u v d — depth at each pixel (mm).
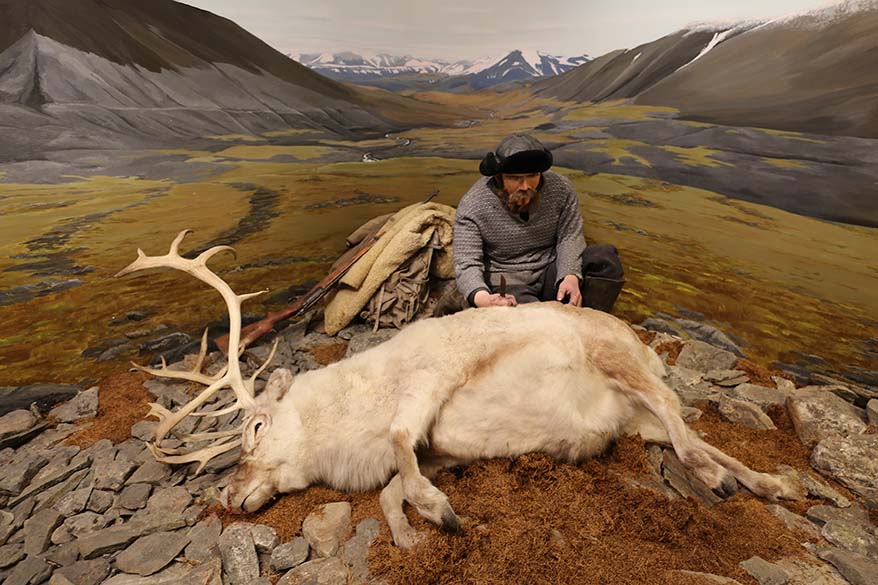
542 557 1708
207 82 13242
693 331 3963
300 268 5234
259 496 2205
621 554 1727
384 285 4074
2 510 2328
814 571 1732
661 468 2244
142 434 2832
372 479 2225
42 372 3566
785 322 4125
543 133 11797
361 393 2244
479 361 2113
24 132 9195
